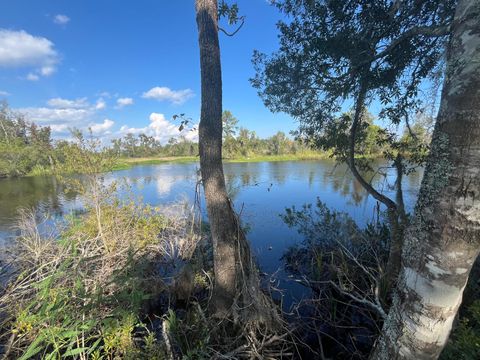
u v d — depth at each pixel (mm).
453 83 1146
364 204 10328
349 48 3156
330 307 3926
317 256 5285
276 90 4141
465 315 2469
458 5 1165
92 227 5684
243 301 3162
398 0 2588
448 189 1167
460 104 1108
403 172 3838
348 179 17281
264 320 3082
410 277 1387
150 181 20297
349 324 3770
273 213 9844
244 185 16156
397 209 3705
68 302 2736
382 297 3707
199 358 2617
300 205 10914
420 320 1336
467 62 1087
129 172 28438
